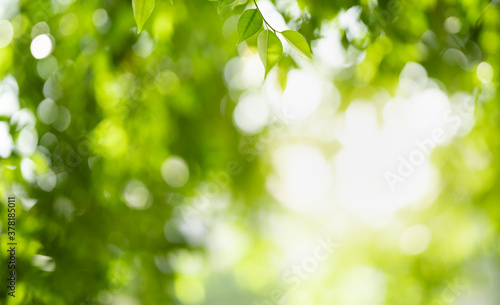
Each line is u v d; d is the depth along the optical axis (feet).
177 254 7.15
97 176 6.40
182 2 5.94
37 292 5.66
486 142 7.18
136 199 6.91
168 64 6.66
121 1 5.86
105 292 6.42
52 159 6.07
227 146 7.95
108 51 6.12
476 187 7.79
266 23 4.41
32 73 5.88
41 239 5.75
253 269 9.90
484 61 5.77
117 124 6.64
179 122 7.27
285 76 4.81
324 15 5.28
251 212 9.00
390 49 5.68
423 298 8.80
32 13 5.88
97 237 6.17
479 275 9.43
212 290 22.65
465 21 5.54
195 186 7.56
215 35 6.64
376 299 9.25
